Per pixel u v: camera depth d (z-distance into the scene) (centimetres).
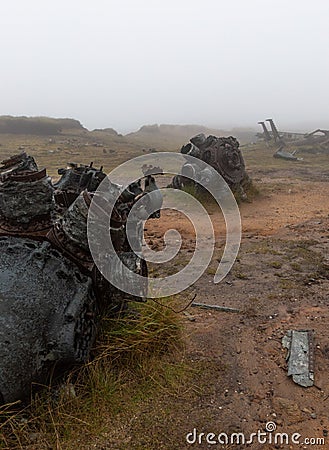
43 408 204
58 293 211
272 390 235
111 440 199
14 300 197
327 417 217
